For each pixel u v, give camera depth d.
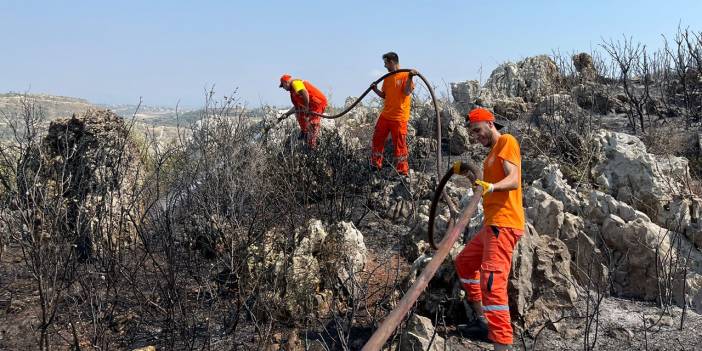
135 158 5.92
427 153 7.34
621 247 4.73
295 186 6.10
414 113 8.77
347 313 4.32
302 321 4.27
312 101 6.91
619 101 9.12
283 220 5.32
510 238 3.56
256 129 6.52
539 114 8.41
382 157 6.75
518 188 3.60
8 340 4.12
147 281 4.57
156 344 4.09
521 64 10.36
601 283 4.62
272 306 4.23
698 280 4.46
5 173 5.07
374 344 1.94
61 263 4.39
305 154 6.63
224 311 4.31
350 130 8.84
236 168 5.09
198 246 5.20
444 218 5.09
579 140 6.59
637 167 5.50
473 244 3.84
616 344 3.88
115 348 4.03
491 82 10.10
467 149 7.80
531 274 4.25
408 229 5.87
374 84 6.44
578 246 4.75
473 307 4.02
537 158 6.58
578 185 5.71
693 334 3.98
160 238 5.00
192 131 5.43
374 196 6.43
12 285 4.89
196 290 4.79
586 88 9.45
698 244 4.78
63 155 5.44
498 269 3.54
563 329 4.05
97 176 5.40
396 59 6.41
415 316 3.82
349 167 6.65
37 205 4.35
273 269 4.49
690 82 8.91
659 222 5.18
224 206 4.98
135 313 4.44
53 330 4.21
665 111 8.48
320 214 5.86
